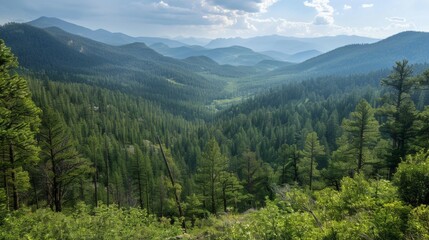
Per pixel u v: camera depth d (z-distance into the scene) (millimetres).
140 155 48656
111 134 103500
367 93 127125
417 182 8859
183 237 15102
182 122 171250
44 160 24234
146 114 154875
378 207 8234
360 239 7270
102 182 64000
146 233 13578
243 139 95062
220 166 36719
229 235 9773
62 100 116500
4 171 19141
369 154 29594
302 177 41844
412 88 26391
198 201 35562
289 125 106375
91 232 12266
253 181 43719
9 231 11453
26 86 14000
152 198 54719
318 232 7742
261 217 9062
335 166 30609
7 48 13281
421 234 6879
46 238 10695
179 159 85688
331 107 126125
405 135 25266
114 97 167250
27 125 13992
